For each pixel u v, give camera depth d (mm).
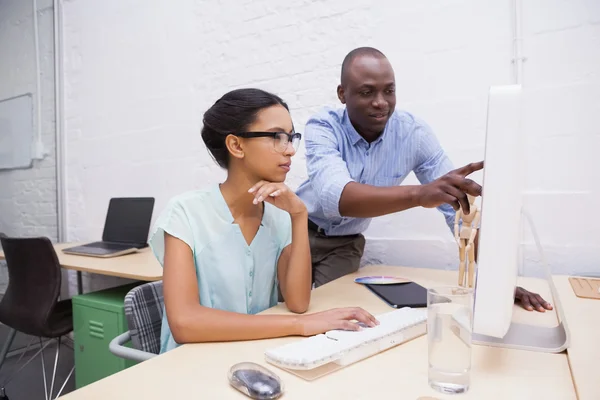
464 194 794
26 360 2275
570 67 1336
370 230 1705
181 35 2174
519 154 458
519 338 692
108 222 2264
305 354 582
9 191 2502
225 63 2039
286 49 1864
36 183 2619
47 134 2662
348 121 1334
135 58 2348
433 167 1364
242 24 1981
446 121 1539
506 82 1433
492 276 471
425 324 740
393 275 1284
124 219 2193
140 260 1751
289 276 898
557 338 689
